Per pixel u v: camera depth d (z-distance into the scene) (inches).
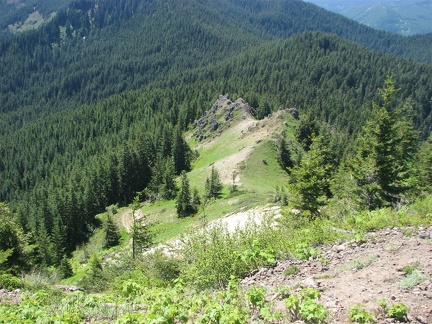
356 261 381.1
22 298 418.6
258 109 4658.0
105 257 1721.2
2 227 922.7
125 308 358.3
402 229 452.8
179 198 2301.9
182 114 5295.3
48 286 533.3
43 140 6072.8
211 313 273.1
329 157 2062.0
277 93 7003.0
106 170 3511.3
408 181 1058.1
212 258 450.9
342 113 6190.9
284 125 3435.0
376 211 560.1
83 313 349.4
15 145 6181.1
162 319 271.9
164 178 2992.1
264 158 2864.2
